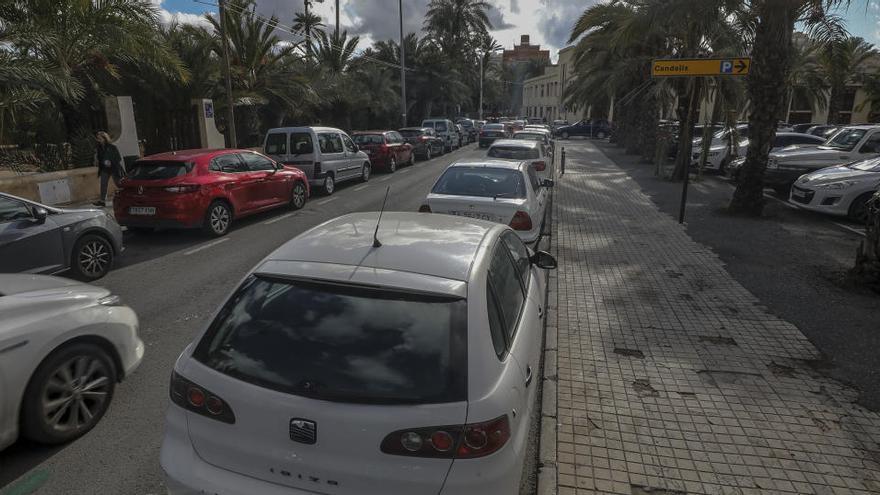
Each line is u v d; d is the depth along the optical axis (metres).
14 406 3.41
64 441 3.73
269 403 2.27
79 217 7.19
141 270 7.96
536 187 8.52
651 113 23.83
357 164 17.19
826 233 10.24
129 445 3.77
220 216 10.12
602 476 3.50
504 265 3.39
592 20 20.27
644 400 4.41
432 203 7.33
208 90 18.52
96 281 7.41
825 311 6.30
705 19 12.20
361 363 2.32
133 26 12.62
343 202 14.04
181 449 2.48
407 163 23.66
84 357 3.83
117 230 7.82
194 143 18.06
